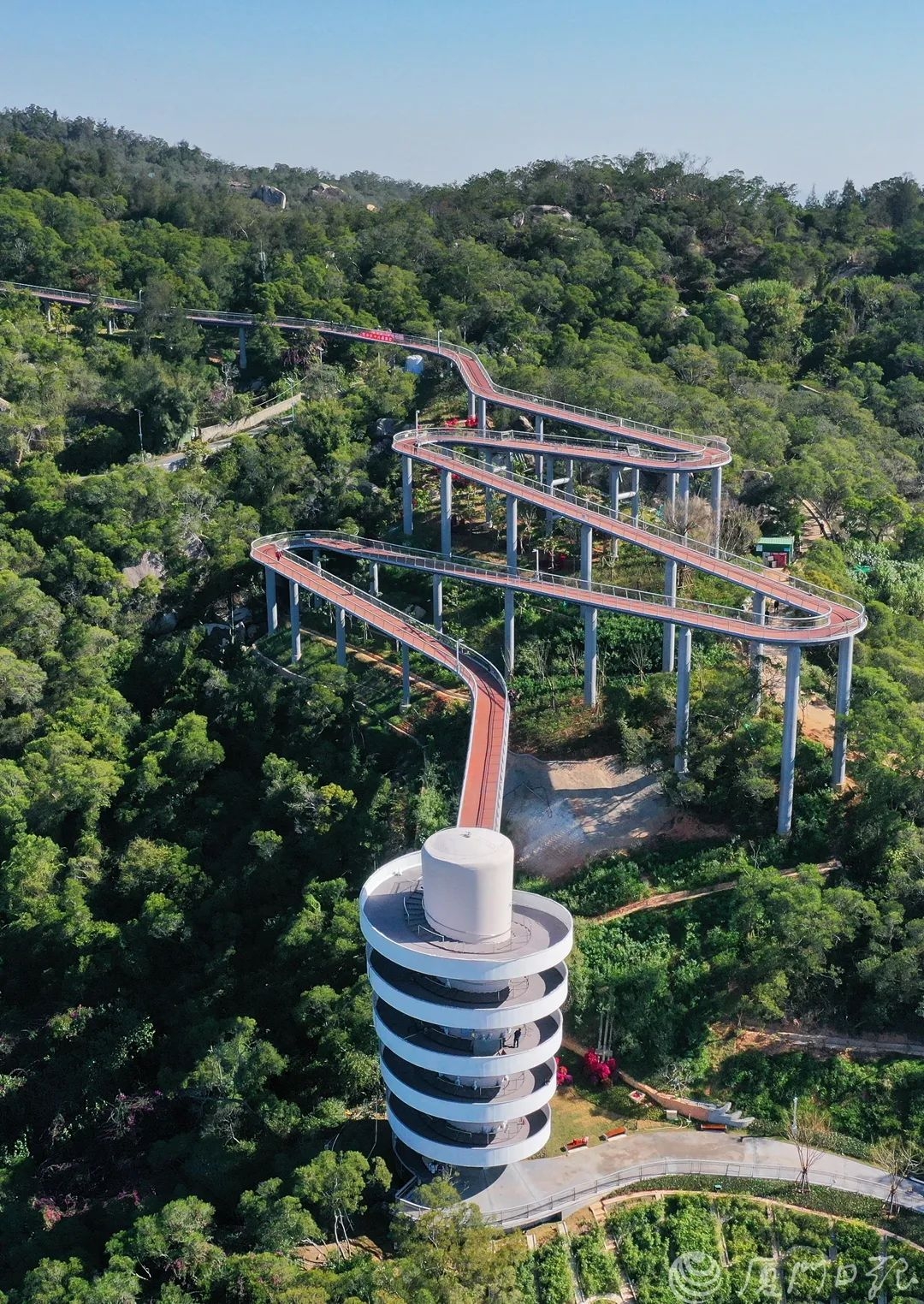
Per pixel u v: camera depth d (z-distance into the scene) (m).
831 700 131.75
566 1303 85.81
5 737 155.50
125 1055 114.94
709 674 130.25
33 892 129.62
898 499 168.25
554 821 123.75
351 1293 81.38
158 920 122.62
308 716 145.50
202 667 162.38
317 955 116.12
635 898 115.62
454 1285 79.62
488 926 90.94
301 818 133.25
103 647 169.00
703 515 154.50
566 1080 103.06
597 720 133.12
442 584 162.12
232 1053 105.44
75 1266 90.81
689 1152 96.12
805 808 120.38
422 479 192.00
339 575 173.62
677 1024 105.62
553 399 192.50
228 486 198.38
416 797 130.12
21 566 179.12
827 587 141.62
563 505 144.75
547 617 149.12
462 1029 90.38
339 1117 101.56
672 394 190.62
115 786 141.38
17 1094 114.25
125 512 186.88
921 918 106.12
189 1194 98.56
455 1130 93.19
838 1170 94.31
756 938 108.50
